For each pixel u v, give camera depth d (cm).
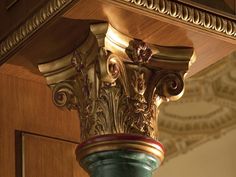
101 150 249
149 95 263
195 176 618
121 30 255
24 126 293
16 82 297
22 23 263
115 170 248
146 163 251
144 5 246
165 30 257
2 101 293
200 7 257
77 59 262
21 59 278
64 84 270
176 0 253
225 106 593
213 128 606
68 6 244
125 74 259
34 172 288
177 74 266
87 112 260
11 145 288
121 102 257
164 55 266
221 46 269
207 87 584
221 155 612
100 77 257
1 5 276
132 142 249
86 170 255
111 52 254
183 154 620
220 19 261
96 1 241
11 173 285
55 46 265
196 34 261
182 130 610
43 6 253
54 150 295
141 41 261
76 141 300
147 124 258
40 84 302
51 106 301
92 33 251
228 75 575
